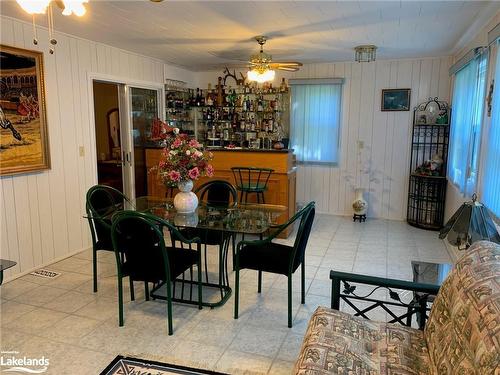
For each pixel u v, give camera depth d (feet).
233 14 10.64
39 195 12.20
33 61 11.66
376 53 16.56
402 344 5.58
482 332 3.88
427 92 17.93
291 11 10.34
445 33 12.84
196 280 11.41
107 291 10.65
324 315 6.12
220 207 11.51
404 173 18.83
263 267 8.93
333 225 18.03
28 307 9.70
